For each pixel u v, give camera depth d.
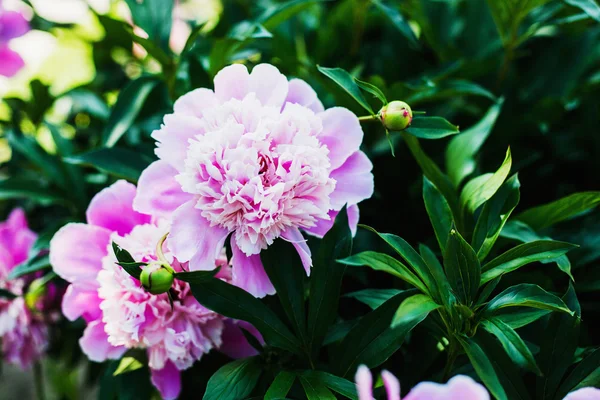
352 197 0.55
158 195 0.54
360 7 0.78
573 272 0.63
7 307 0.70
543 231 0.66
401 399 0.55
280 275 0.54
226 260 0.56
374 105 0.68
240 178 0.52
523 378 0.55
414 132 0.56
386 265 0.49
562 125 0.78
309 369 0.54
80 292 0.58
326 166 0.53
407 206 0.72
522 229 0.59
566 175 0.78
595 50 0.78
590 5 0.66
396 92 0.67
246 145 0.52
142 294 0.55
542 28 0.76
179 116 0.54
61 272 0.57
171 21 0.73
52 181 0.76
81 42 0.87
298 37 0.83
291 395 0.55
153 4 0.73
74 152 0.76
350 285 0.65
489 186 0.56
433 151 0.74
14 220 0.74
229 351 0.59
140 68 0.85
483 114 0.75
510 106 0.76
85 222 0.73
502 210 0.57
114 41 0.81
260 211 0.51
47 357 0.83
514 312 0.52
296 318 0.54
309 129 0.53
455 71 0.75
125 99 0.69
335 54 0.84
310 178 0.52
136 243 0.55
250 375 0.53
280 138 0.53
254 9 0.82
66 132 0.90
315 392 0.51
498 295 0.50
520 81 0.80
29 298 0.70
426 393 0.43
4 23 0.84
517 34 0.77
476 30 0.82
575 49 0.79
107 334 0.59
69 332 0.78
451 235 0.50
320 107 0.57
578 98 0.76
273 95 0.55
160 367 0.57
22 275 0.68
